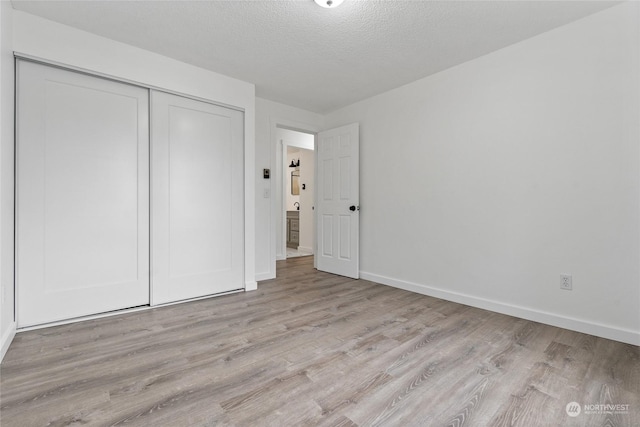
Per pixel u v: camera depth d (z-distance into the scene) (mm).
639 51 1906
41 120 2150
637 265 1929
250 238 3256
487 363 1719
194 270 2893
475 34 2312
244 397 1405
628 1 1934
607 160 2027
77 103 2295
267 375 1593
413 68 2887
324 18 2121
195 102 2879
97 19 2139
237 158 3180
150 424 1224
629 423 1237
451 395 1427
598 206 2068
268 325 2277
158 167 2664
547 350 1872
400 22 2154
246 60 2738
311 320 2381
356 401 1382
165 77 2666
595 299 2088
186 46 2504
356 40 2402
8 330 1899
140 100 2580
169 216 2732
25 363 1688
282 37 2357
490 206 2611
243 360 1748
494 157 2580
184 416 1271
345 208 3912
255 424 1228
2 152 1763
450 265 2906
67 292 2271
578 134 2141
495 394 1435
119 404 1348
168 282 2734
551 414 1295
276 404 1357
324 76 3078
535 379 1558
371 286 3439
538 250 2344
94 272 2381
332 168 4094
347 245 3893
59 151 2223
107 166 2428
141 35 2340
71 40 2227
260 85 3314
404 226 3312
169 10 2039
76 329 2160
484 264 2660
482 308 2668
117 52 2422
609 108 2014
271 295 3068
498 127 2551
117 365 1681
